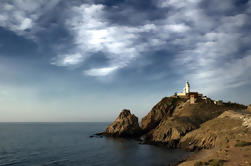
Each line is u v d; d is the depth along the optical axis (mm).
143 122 159000
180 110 141125
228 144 54344
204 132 85688
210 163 33125
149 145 100875
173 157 68812
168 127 104125
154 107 159000
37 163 68500
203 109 128375
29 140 135750
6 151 92062
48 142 123250
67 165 64875
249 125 74938
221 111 123812
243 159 32781
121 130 143750
